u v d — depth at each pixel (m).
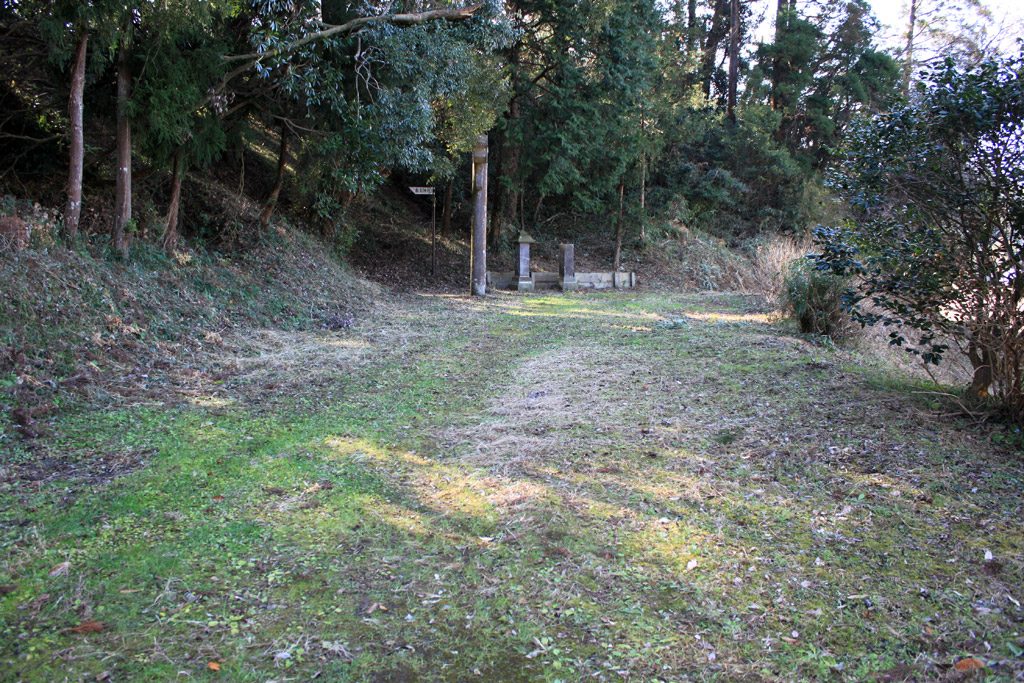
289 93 9.72
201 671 2.32
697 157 26.84
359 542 3.31
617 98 18.72
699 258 22.69
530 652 2.50
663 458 4.48
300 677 2.32
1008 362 4.96
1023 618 2.75
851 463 4.32
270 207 13.31
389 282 16.89
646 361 7.59
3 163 9.50
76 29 7.43
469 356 8.21
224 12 8.41
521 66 18.64
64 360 5.80
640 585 2.97
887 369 7.10
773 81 29.58
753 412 5.46
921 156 5.08
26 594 2.75
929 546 3.31
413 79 10.73
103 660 2.36
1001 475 4.11
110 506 3.59
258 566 3.04
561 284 18.94
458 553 3.23
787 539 3.38
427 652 2.49
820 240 6.07
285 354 7.80
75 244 7.62
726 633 2.63
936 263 5.20
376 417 5.54
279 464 4.34
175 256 9.69
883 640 2.60
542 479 4.14
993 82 4.79
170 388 6.02
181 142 8.98
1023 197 4.66
